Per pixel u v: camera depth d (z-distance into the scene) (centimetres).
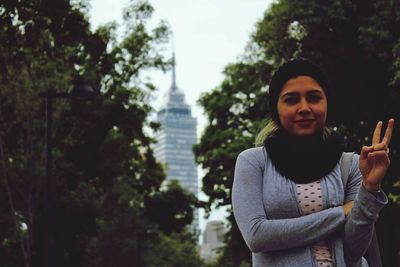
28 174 2408
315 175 255
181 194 4016
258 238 246
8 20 1452
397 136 2322
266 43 2688
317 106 255
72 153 2991
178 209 3991
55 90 2219
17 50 1653
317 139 259
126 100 3014
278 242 244
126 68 3073
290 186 254
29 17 1466
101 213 3369
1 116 2320
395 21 2216
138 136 3259
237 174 262
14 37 1516
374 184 234
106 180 3206
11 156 2467
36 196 2398
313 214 244
